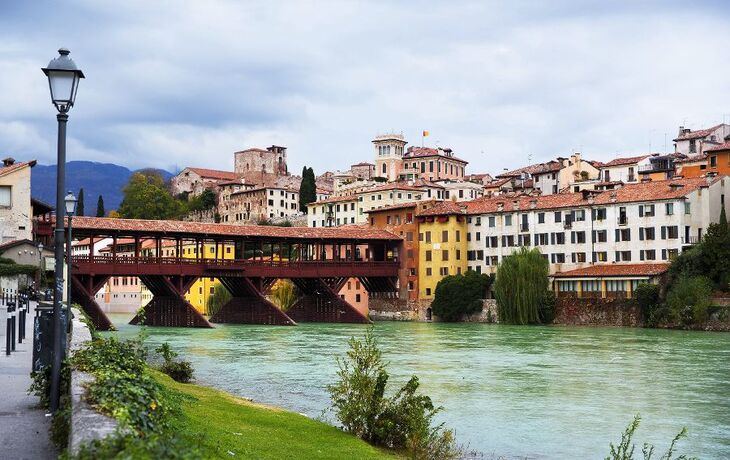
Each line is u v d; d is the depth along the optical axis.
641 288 104.44
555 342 79.19
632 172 164.38
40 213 105.00
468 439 32.09
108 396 13.51
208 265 110.69
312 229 130.00
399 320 134.38
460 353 67.81
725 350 68.38
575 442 31.77
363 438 26.09
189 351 68.62
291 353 67.25
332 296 121.69
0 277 74.69
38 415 17.06
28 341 33.31
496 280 118.12
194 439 16.47
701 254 100.81
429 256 134.38
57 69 16.94
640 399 42.19
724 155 130.75
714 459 29.25
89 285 102.25
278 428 25.45
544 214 125.44
